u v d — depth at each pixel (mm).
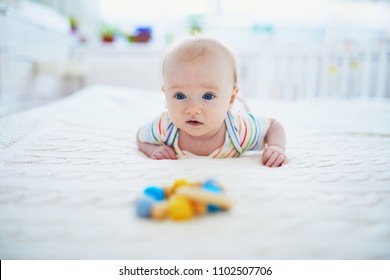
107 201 599
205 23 2996
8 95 1855
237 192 625
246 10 3000
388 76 2791
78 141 1013
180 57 845
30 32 2123
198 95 841
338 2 2857
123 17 3055
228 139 941
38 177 696
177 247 470
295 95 2748
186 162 825
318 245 479
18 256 460
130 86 2949
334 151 1007
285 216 548
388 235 504
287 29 3082
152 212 538
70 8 2969
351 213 563
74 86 2932
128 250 465
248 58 2893
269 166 854
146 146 997
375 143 1127
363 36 2949
